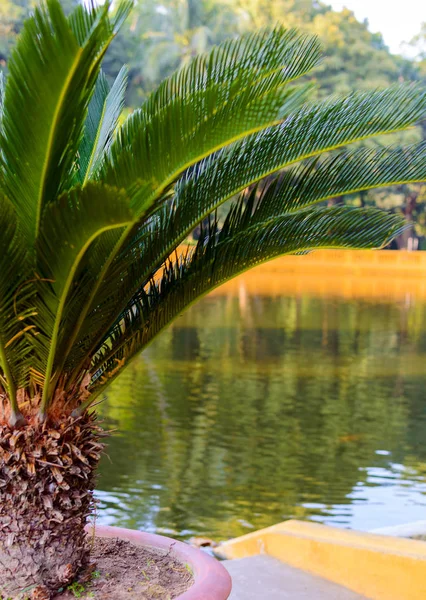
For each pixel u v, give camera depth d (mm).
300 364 16969
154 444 9664
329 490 7820
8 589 2680
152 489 7820
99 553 3174
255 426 10797
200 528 6668
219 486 7934
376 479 8336
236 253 2941
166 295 3055
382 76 62781
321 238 2797
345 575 3771
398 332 23719
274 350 19234
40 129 2238
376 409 12180
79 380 2918
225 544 4840
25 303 2561
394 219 2742
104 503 7348
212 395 13055
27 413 2727
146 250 2959
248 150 2750
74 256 2336
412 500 7602
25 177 2393
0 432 2668
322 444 9836
